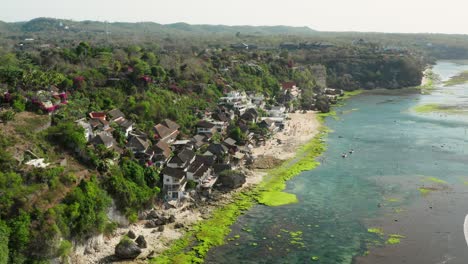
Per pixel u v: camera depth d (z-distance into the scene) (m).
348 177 114.06
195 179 100.69
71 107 111.94
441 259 73.38
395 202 97.38
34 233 65.50
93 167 86.69
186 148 113.88
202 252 75.75
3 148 78.44
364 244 78.75
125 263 71.88
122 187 83.94
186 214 90.31
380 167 121.94
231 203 96.94
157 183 94.81
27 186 72.75
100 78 144.88
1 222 64.25
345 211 92.94
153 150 106.81
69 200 74.00
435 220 87.94
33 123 90.81
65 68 150.62
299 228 85.12
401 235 81.88
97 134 101.19
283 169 120.38
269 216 90.50
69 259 69.69
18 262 63.09
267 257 74.44
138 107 133.62
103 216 77.25
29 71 122.25
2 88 103.81
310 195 101.94
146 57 183.12
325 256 74.75
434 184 108.06
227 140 129.25
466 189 104.56
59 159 84.19
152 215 87.62
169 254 75.06
